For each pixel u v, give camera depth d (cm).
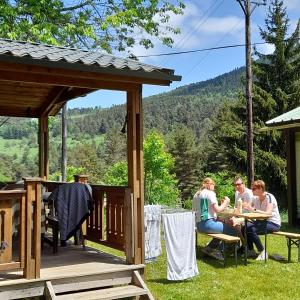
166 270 694
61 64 479
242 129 2616
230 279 645
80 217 611
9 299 465
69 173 2047
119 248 595
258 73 2731
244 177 2550
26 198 485
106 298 484
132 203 558
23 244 484
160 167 2069
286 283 627
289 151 1233
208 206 752
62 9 1555
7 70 476
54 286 490
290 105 2684
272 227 777
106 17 1474
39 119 946
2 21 1416
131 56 1669
